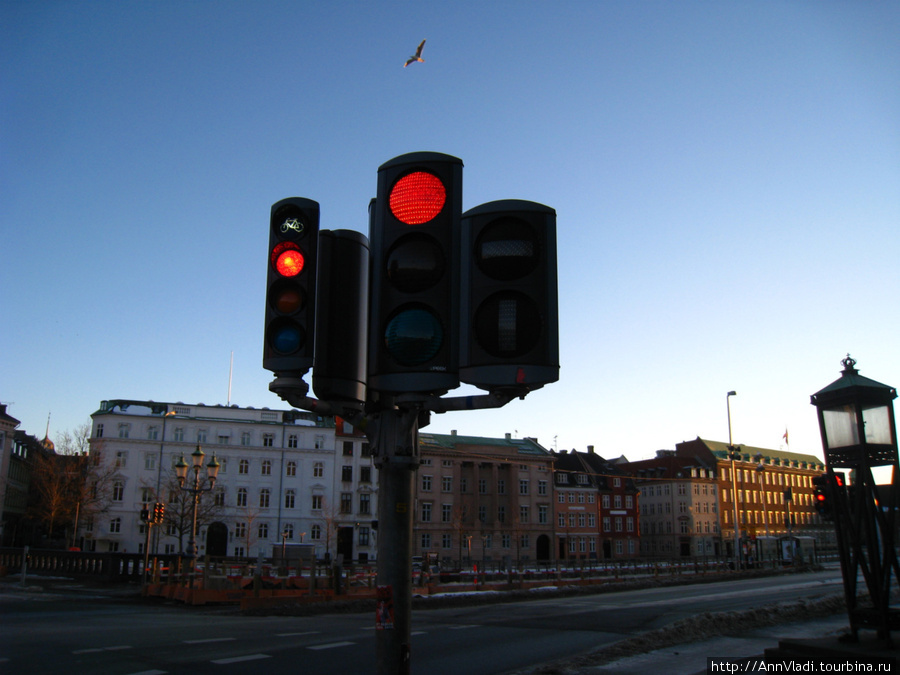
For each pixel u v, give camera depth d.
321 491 76.50
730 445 55.03
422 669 11.16
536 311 3.64
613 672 10.27
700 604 23.92
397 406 3.98
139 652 11.84
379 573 4.08
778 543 60.94
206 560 23.91
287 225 3.89
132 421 72.50
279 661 11.29
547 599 27.69
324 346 3.85
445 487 82.06
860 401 8.60
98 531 68.94
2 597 23.14
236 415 76.56
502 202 3.75
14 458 81.50
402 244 3.85
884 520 8.40
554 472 91.25
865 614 8.31
